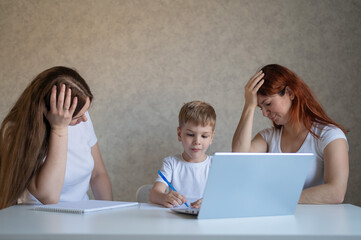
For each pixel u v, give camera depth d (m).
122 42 2.29
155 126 2.26
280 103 1.51
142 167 2.25
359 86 2.22
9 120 1.12
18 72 2.34
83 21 2.32
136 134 2.26
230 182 0.81
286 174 0.88
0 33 2.35
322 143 1.45
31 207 0.99
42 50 2.33
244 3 2.26
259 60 2.24
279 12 2.25
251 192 0.85
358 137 2.19
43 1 2.34
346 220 0.83
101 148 2.27
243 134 1.59
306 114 1.52
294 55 2.23
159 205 1.12
